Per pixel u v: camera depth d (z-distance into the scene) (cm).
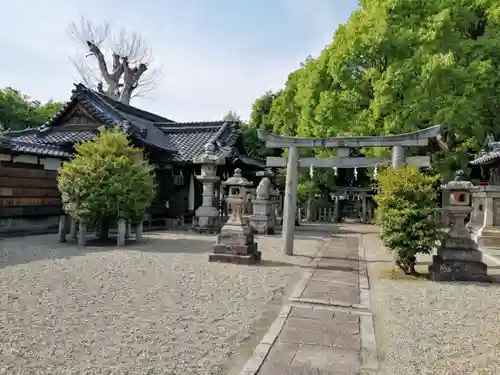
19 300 630
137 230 1412
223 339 498
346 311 634
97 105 2067
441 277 862
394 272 945
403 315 614
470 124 1593
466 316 609
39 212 1662
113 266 922
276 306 655
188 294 698
